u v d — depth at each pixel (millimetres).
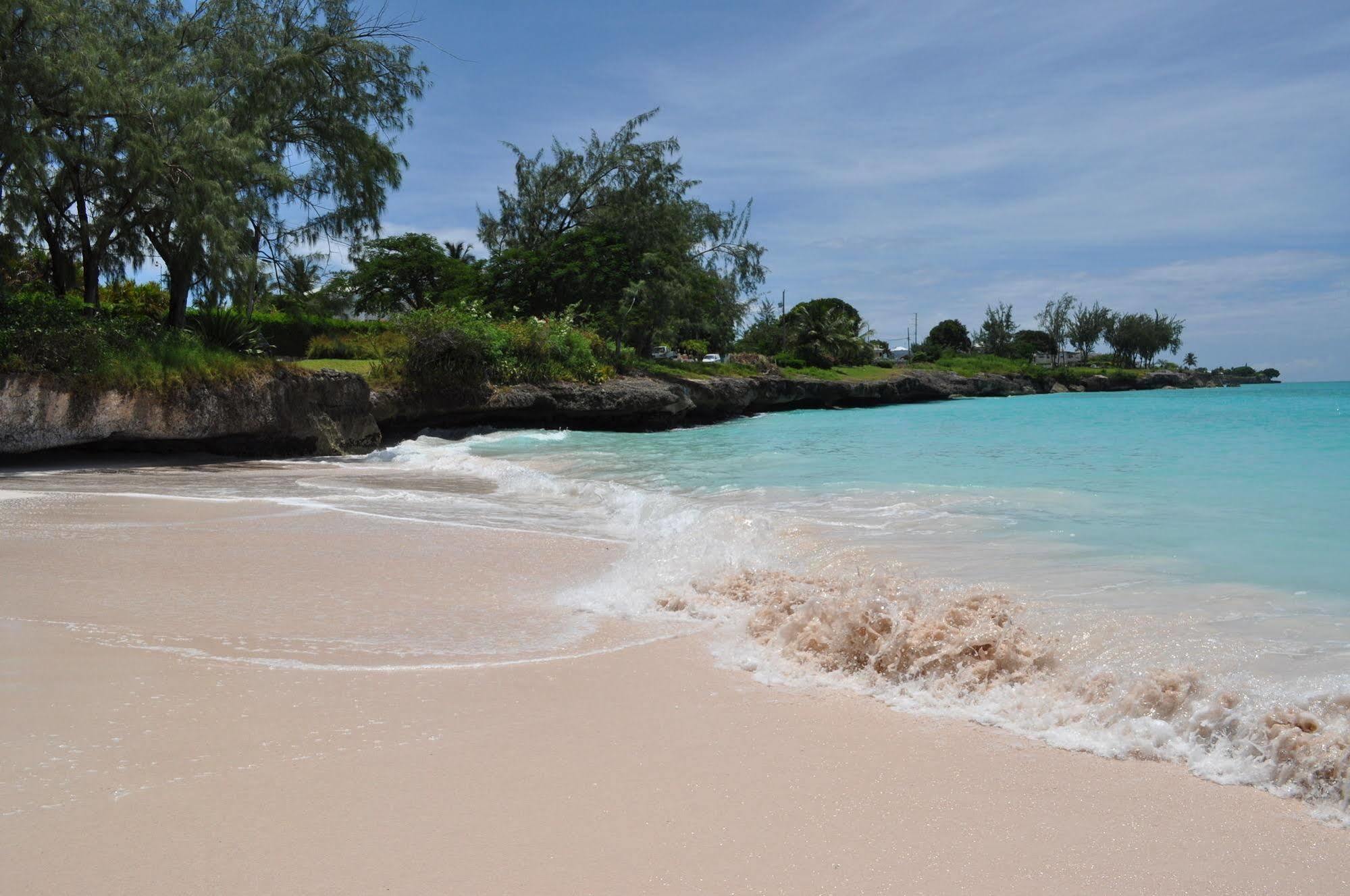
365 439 20297
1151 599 4820
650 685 3969
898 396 54156
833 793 2881
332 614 5195
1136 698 3412
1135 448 14852
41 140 17234
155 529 8188
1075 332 102188
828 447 17547
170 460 16578
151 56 19516
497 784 2949
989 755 3164
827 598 4668
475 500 10469
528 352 28516
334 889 2309
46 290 20062
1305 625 4250
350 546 7379
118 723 3453
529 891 2311
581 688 3932
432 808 2779
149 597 5551
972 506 8414
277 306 28297
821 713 3617
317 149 26281
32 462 15422
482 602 5500
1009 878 2363
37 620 4973
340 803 2803
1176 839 2557
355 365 24734
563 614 5234
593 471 13531
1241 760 2988
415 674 4117
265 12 24797
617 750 3240
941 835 2598
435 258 45312
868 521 7684
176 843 2539
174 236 20094
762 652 4430
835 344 63281
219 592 5699
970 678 3801
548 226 41750
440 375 23953
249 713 3584
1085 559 5918
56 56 17156
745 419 35719
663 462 14844
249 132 22875
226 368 17484
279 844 2541
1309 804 2730
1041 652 3938
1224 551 6098
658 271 38281
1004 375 71062
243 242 22062
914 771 3037
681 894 2303
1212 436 17391
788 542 6738
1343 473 10422
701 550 6555
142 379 16203
